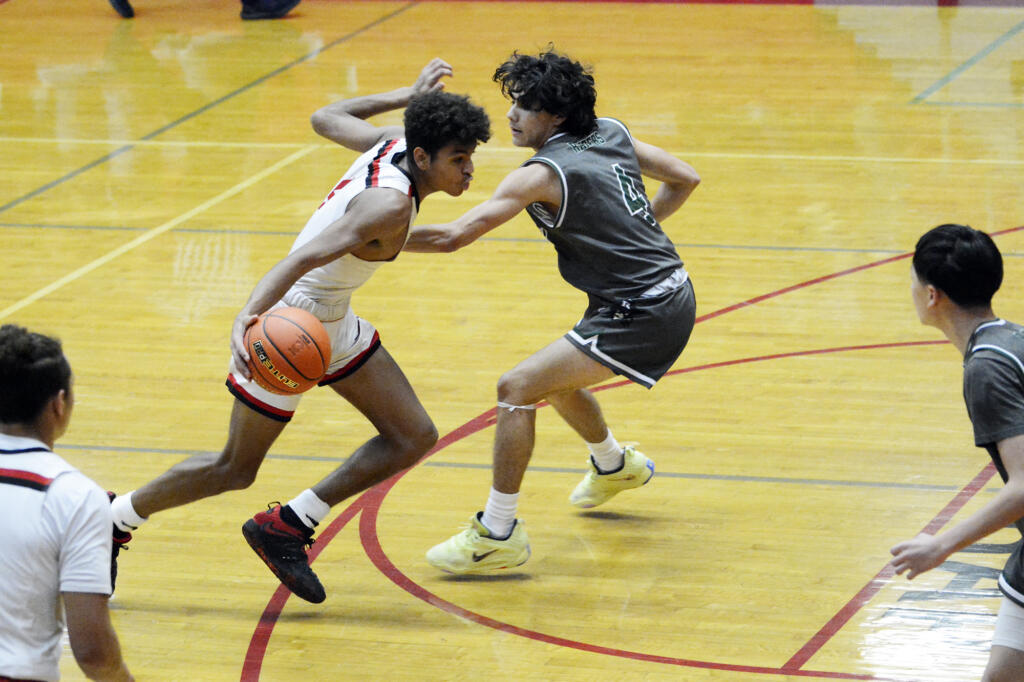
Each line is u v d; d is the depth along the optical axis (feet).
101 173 63.98
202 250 52.65
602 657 24.81
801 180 60.39
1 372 16.39
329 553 29.50
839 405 36.99
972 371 18.34
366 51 91.86
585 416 29.73
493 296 47.47
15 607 16.28
